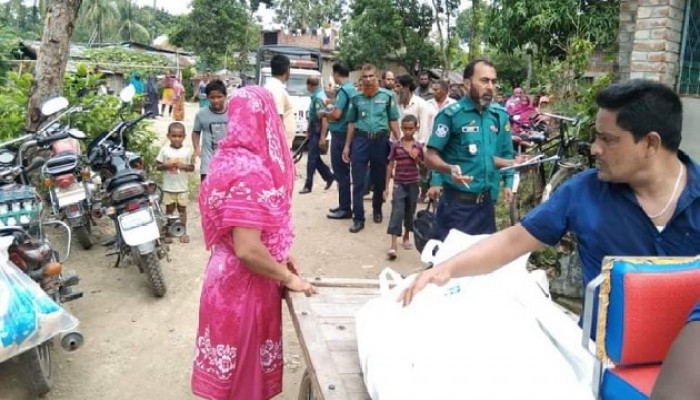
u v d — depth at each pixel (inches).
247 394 95.7
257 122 89.6
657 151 63.6
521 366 62.6
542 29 412.5
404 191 226.4
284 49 652.1
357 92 268.8
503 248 74.3
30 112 253.9
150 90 800.3
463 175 152.3
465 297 71.2
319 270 215.3
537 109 408.5
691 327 40.9
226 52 1346.0
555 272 163.3
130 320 167.9
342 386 71.1
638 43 202.4
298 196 330.3
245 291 93.4
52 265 133.6
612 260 54.7
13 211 151.8
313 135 329.7
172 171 230.4
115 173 191.2
